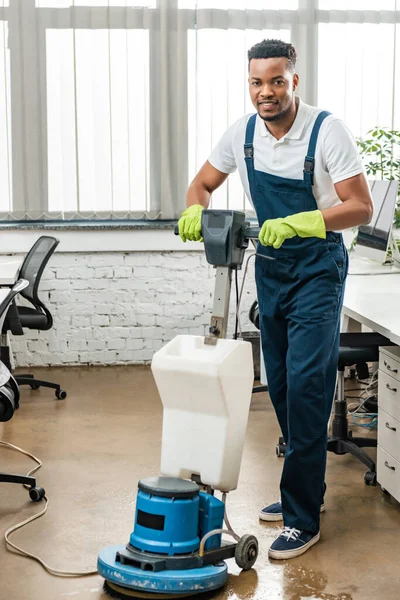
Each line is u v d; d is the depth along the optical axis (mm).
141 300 5910
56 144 5707
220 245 2652
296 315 2896
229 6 5738
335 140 2752
